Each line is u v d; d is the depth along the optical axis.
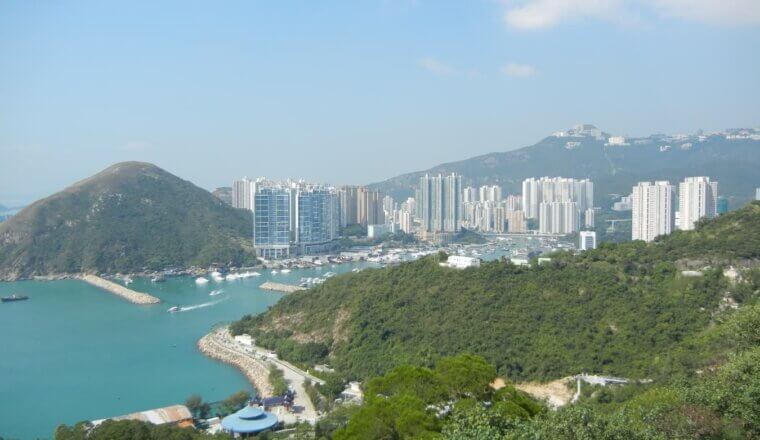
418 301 188.50
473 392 87.44
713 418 74.69
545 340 152.62
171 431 118.12
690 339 135.62
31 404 159.12
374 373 160.62
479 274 190.88
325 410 143.25
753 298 140.88
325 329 198.50
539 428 64.06
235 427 131.50
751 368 83.06
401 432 76.00
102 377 181.38
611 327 150.25
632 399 101.94
